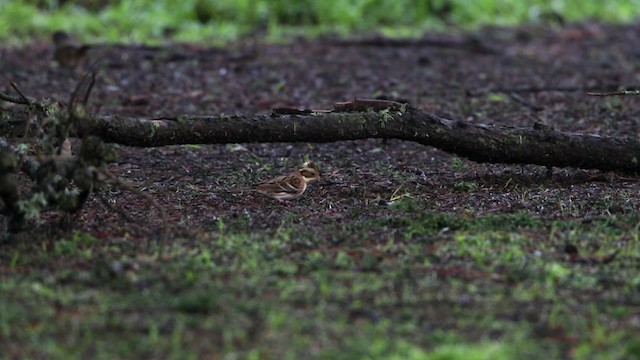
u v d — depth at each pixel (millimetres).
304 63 22188
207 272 9422
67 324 8203
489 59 23375
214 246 10188
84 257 9812
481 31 27844
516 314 8461
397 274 9367
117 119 11703
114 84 19516
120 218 11109
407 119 12125
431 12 30125
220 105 18047
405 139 12211
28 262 9664
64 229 10539
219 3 27719
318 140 12148
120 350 7719
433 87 19906
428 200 11969
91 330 8070
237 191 12391
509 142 12156
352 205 11805
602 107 17641
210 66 21391
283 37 25719
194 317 8344
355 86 19938
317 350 7738
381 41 24859
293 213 11438
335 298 8781
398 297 8828
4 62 21031
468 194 12250
